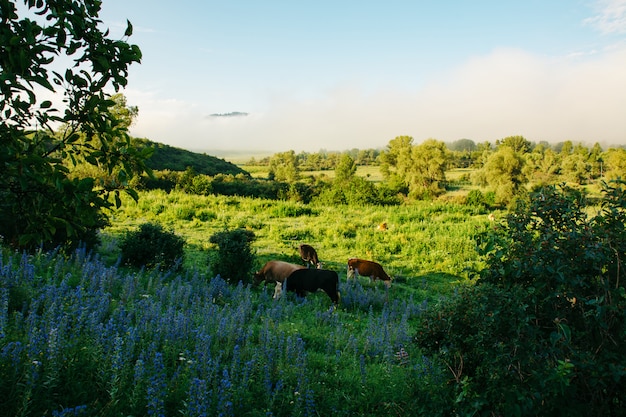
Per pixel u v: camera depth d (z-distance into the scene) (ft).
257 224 90.17
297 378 20.22
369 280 55.72
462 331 15.70
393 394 19.81
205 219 92.32
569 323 14.15
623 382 12.94
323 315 35.09
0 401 14.24
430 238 82.94
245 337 24.89
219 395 16.49
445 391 15.44
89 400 15.65
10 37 11.09
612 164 300.81
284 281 43.45
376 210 118.21
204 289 36.47
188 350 20.77
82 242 43.11
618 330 13.46
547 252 13.89
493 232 15.57
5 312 19.10
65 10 12.34
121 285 32.19
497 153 238.48
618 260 13.50
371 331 30.68
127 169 12.80
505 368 13.20
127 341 19.10
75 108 12.73
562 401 12.99
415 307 42.45
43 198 12.30
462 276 63.41
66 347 17.51
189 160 397.19
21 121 11.82
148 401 15.49
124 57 13.06
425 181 269.03
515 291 13.94
